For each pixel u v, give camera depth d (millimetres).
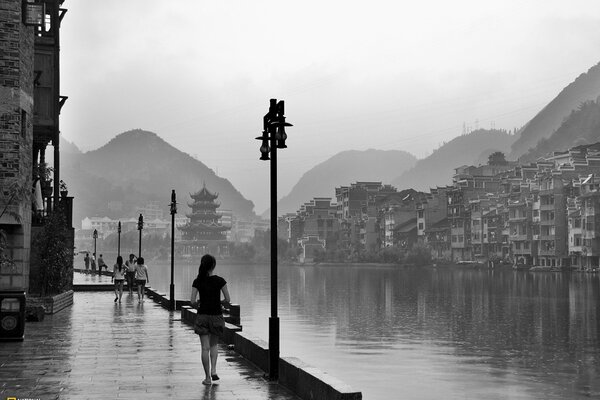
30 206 27109
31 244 35656
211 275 15266
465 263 168750
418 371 31203
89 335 23859
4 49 24672
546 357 36281
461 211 175625
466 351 38062
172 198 38500
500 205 163500
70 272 41531
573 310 62906
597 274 128250
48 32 38812
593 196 131000
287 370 14336
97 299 44656
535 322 53812
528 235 148000
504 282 109438
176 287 106812
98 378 15422
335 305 70750
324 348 39031
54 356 18750
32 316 29078
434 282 113375
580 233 134875
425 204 191625
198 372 16312
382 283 113188
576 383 29062
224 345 21156
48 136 39312
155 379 15344
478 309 65000
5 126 24641
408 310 64688
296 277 143625
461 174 199750
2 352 19500
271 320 15289
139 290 40750
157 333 24719
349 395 11070
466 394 26156
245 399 13219
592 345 41062
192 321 27812
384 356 35781
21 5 25219
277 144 16016
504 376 30312
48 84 38875
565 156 158875
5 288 25281
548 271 140250
